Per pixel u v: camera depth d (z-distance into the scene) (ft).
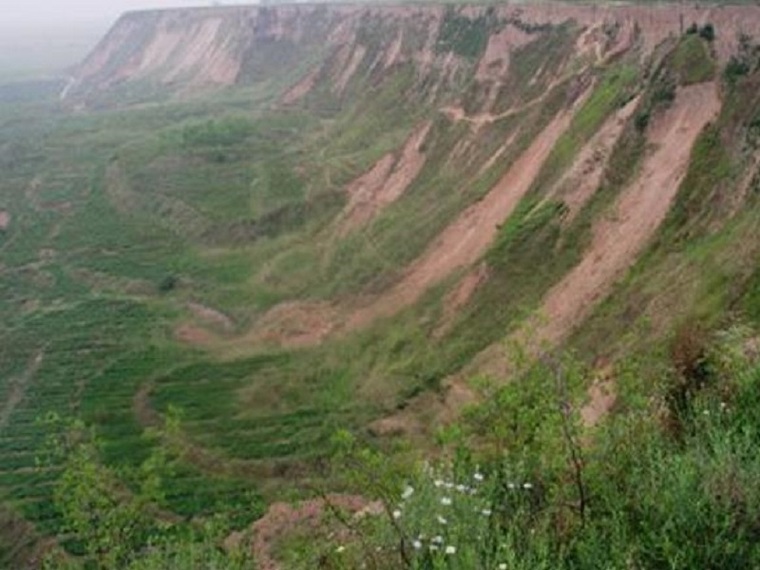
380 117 371.76
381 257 239.50
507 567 32.89
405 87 379.14
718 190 155.02
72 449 81.30
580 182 191.72
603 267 166.50
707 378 52.85
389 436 162.40
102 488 65.21
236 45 643.86
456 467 47.39
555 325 161.68
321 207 295.89
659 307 132.67
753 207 139.23
